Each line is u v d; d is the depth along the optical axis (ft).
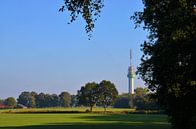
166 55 112.88
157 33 123.44
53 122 285.23
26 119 341.41
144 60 132.05
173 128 137.80
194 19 101.76
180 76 117.70
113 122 285.23
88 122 286.66
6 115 469.98
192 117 127.44
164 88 127.24
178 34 104.47
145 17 120.47
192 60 108.58
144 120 320.70
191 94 121.60
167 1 106.63
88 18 54.13
